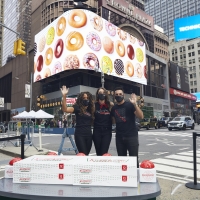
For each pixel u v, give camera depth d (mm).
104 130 4059
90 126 4090
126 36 43438
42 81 43875
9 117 60125
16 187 2309
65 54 34500
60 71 35281
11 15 84500
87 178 2342
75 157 2682
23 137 4020
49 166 2400
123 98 3967
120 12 55750
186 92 70188
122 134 3951
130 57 43719
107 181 2320
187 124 27766
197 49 104438
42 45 41625
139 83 46281
